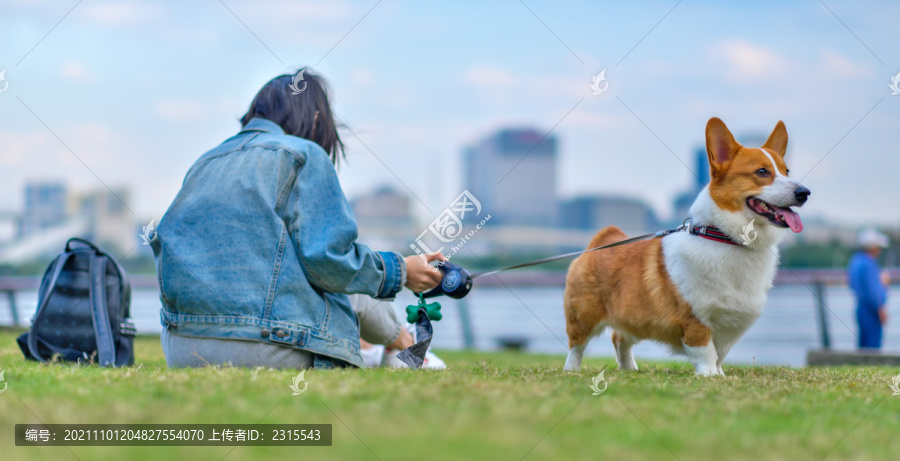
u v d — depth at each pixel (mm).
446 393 2279
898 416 2289
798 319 9312
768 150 3615
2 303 10594
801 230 3410
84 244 3727
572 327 3961
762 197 3432
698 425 1986
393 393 2240
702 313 3518
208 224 2980
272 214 2979
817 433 1970
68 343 3514
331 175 3109
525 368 3525
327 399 2145
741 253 3500
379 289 3092
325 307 3086
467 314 11367
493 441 1722
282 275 2967
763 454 1725
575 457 1636
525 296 11273
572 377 2934
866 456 1766
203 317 2947
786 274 9367
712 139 3598
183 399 2135
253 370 2693
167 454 1679
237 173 3020
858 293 8188
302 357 3049
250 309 2934
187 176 3145
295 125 3398
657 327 3631
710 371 3516
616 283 3773
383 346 4336
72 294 3551
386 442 1713
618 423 1987
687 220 3707
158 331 10203
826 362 6418
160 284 3027
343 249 3004
